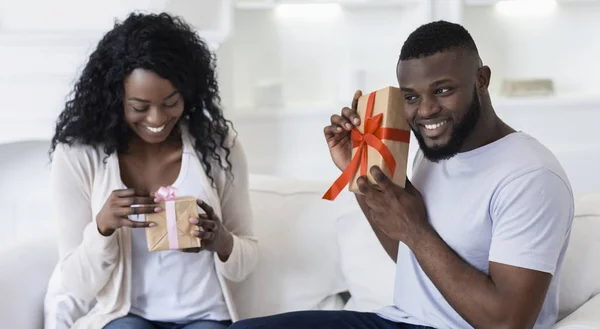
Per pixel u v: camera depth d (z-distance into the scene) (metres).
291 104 3.17
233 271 1.83
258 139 3.05
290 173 3.08
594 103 3.13
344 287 2.01
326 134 1.59
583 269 1.68
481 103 1.46
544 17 3.27
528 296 1.34
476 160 1.46
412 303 1.56
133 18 1.75
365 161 1.47
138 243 1.79
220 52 2.88
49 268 1.97
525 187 1.37
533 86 3.19
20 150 2.68
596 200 1.81
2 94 2.50
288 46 3.18
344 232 1.99
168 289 1.82
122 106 1.76
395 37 3.19
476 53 1.44
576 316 1.52
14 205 2.73
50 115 2.52
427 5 2.93
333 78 3.22
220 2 2.60
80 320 1.79
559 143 3.18
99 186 1.81
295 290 1.97
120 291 1.80
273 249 1.99
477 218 1.44
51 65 2.47
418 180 1.59
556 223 1.36
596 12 3.27
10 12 2.55
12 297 1.79
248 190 1.94
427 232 1.42
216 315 1.84
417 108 1.43
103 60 1.73
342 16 3.18
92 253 1.73
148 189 1.85
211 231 1.71
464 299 1.38
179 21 1.83
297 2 2.97
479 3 3.03
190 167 1.84
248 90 3.19
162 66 1.67
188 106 1.84
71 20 2.56
